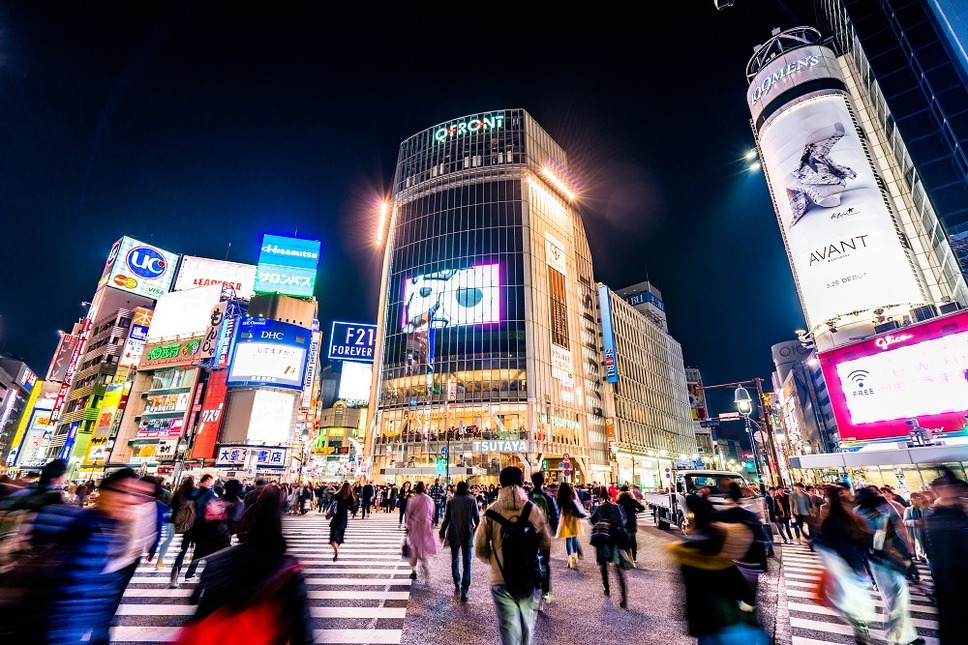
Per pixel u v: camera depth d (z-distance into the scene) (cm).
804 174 3691
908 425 2273
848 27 3878
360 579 925
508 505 441
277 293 5528
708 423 2702
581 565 1087
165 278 8450
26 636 288
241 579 239
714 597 345
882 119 3644
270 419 4819
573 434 5875
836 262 3344
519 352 5509
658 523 2172
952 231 2928
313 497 3206
